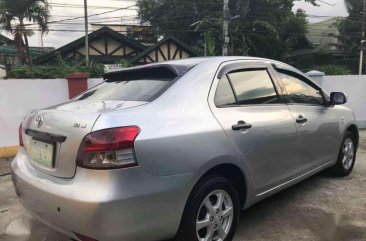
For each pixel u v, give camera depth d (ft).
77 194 8.41
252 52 108.58
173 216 9.19
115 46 103.96
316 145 14.90
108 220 8.24
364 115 35.37
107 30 100.78
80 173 8.69
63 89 26.53
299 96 14.47
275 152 12.35
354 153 18.81
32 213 10.18
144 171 8.66
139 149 8.64
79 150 8.72
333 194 15.71
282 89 13.57
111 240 8.37
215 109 10.74
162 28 130.11
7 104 24.76
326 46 128.06
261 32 108.17
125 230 8.45
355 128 18.57
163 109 9.64
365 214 13.70
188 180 9.37
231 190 10.85
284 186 13.24
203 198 9.98
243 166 11.03
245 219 13.29
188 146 9.49
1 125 24.64
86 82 26.71
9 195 16.57
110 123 8.65
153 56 100.48
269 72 13.33
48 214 9.26
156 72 11.47
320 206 14.44
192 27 121.29
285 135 12.76
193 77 10.78
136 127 8.81
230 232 10.98
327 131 15.66
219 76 11.38
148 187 8.69
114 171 8.36
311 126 14.37
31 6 83.82
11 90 24.81
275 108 12.84
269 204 14.65
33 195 9.70
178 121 9.62
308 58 124.26
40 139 10.07
